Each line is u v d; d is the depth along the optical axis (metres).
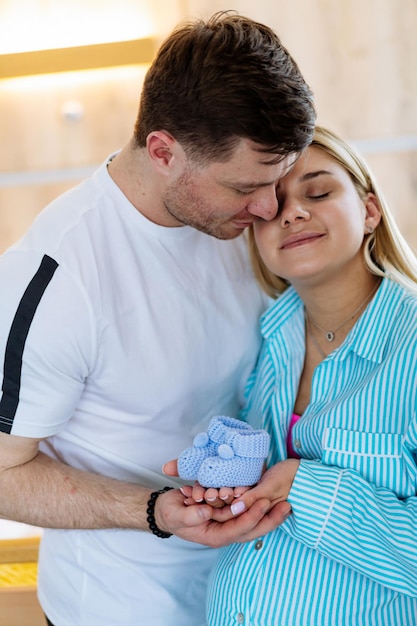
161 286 1.16
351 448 1.05
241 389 1.32
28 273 1.06
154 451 1.21
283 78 0.97
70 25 1.96
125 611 1.21
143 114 1.07
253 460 0.98
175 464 1.04
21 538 1.81
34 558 1.79
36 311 1.05
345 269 1.16
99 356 1.11
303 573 1.04
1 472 1.13
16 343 1.05
